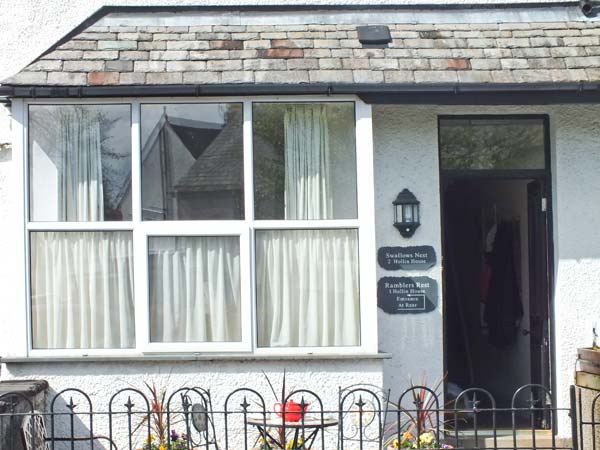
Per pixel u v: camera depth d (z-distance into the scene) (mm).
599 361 7176
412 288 7633
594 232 7703
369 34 7559
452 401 7672
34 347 7102
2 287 7648
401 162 7672
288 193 7223
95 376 7070
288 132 7242
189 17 7754
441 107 7703
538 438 7648
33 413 5871
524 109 7781
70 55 7199
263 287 7195
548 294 7832
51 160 7148
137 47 7340
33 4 8094
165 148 7172
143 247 7109
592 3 8031
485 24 7855
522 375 8922
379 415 6195
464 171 7883
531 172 7879
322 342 7180
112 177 7172
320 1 8109
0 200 7734
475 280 10281
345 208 7230
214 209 7176
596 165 7703
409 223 7609
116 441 7027
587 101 7297
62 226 7105
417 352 7617
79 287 7141
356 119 7188
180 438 6730
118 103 7141
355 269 7211
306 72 7125
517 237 8938
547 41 7602
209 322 7160
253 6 7859
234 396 7109
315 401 7102
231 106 7207
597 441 7211
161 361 7090
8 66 8055
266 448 6059
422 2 8141
